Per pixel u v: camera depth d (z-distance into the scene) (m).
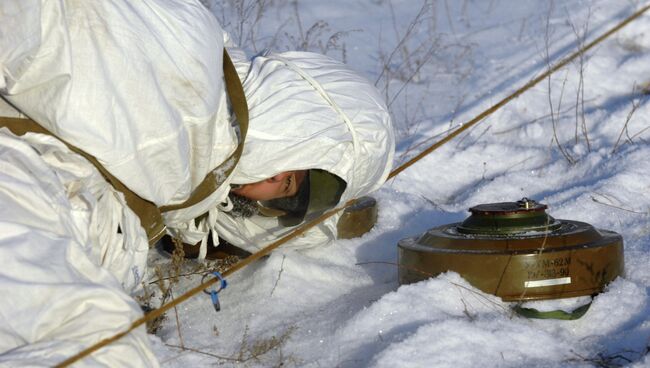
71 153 2.77
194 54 2.94
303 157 3.29
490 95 6.61
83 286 2.45
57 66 2.67
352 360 2.95
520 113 6.30
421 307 3.13
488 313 3.15
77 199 2.72
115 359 2.39
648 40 7.31
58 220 2.58
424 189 5.19
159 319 3.28
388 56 7.73
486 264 3.20
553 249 3.18
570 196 4.66
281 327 3.29
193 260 4.01
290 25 8.20
